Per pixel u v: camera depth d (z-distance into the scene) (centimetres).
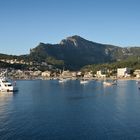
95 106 12588
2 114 10469
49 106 12531
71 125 8725
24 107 12188
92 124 8888
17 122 9094
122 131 8075
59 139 7325
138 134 7800
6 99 15038
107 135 7694
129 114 10556
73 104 13225
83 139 7344
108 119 9631
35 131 8025
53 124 8850
